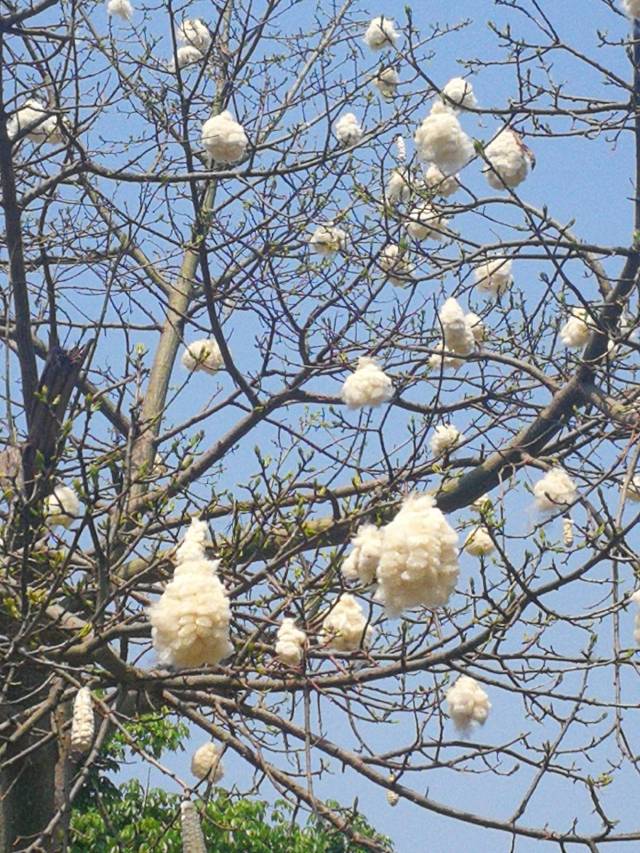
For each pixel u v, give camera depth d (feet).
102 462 21.83
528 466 26.25
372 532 15.65
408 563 13.78
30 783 25.79
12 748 25.23
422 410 27.76
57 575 19.29
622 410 26.32
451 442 25.63
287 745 21.59
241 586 21.11
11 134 28.55
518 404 27.76
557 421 27.40
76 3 25.64
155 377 32.01
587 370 26.86
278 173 27.76
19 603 21.20
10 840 25.76
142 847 24.72
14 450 23.81
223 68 31.91
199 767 22.67
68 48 25.90
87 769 20.81
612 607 20.12
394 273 26.30
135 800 40.88
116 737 41.14
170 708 23.93
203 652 13.62
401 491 23.00
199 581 13.79
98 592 19.85
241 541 21.83
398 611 13.99
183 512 23.27
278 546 24.99
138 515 23.73
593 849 20.48
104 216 31.58
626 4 23.57
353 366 26.66
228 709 22.84
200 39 33.06
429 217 26.68
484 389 28.89
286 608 21.24
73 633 21.36
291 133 30.60
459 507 27.61
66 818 18.93
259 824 41.93
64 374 21.83
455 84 24.91
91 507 18.94
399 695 21.45
